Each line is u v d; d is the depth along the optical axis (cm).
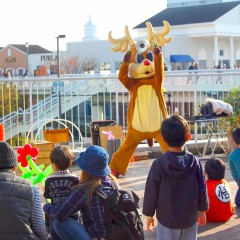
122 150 927
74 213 471
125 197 459
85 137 1239
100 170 465
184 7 6562
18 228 436
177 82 1324
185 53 6109
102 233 454
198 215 492
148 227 496
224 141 1208
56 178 524
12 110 1177
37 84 1207
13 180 444
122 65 904
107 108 1262
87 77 1182
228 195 693
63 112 1258
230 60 6197
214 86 1334
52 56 6938
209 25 6034
